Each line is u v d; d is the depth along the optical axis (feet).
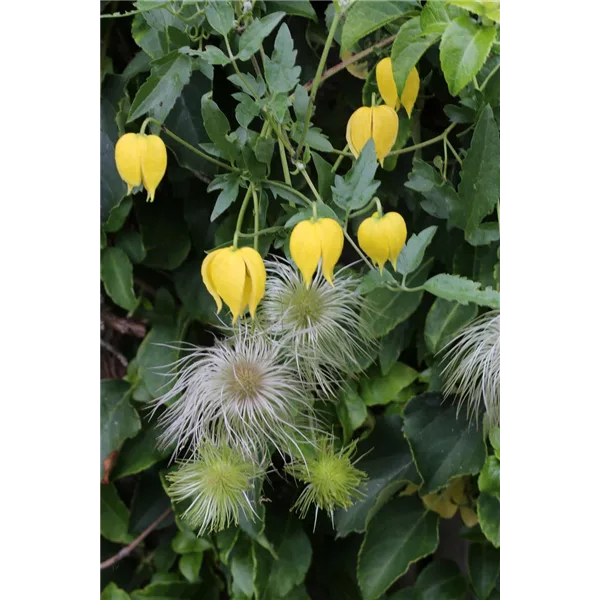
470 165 2.86
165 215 3.12
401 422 3.14
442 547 3.46
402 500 3.18
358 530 3.13
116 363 3.38
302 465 2.92
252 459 2.87
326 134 3.07
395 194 3.08
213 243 3.09
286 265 2.96
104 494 3.27
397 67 2.69
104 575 3.33
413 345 3.18
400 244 2.71
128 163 2.66
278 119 2.72
